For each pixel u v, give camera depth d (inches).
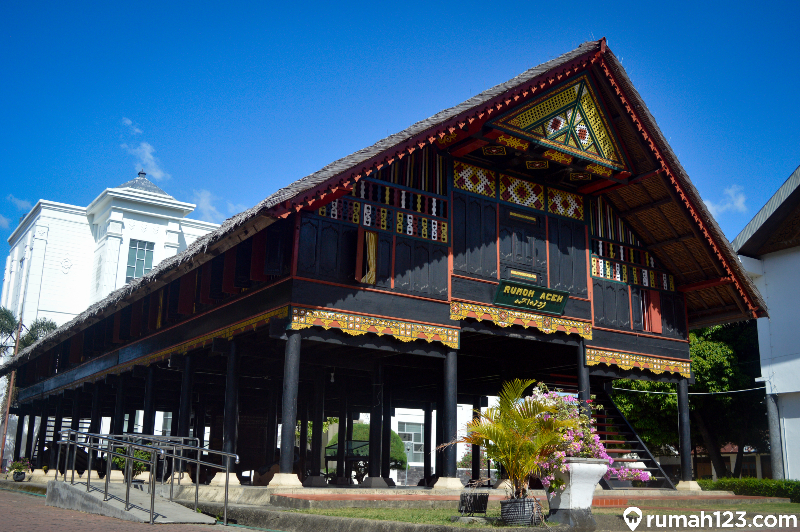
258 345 701.9
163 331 797.9
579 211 780.0
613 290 791.1
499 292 681.6
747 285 809.5
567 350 802.2
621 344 782.5
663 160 735.7
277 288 582.9
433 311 639.1
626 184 765.9
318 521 390.3
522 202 734.5
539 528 338.3
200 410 1067.9
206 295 668.1
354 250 602.5
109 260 1951.3
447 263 660.1
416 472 1851.6
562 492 370.6
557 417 386.9
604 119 723.4
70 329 915.4
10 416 1951.3
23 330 1929.1
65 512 482.6
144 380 930.1
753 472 1562.5
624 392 1203.2
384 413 901.2
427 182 668.1
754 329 1183.6
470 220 689.0
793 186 1003.9
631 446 829.8
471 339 796.6
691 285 840.3
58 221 2058.3
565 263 753.6
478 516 401.1
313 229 584.4
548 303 720.3
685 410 827.4
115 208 1987.0
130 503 467.8
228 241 558.9
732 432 1269.7
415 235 645.3
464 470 1690.5
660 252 831.7
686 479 805.9
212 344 646.5
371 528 361.4
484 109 628.7
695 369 1144.2
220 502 496.1
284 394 552.1
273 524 416.8
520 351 860.0
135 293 731.4
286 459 538.3
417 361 778.8
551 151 692.7
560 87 684.7
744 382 1127.0
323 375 844.6
